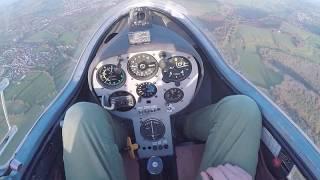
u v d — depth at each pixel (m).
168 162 0.57
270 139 0.47
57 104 0.57
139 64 0.54
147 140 0.58
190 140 0.59
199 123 0.52
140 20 0.58
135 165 0.55
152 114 0.58
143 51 0.53
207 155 0.43
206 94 0.67
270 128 0.47
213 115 0.48
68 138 0.39
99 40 0.75
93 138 0.38
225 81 0.63
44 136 0.49
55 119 0.53
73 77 0.65
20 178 0.40
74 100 0.61
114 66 0.54
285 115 0.50
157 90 0.56
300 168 0.41
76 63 0.69
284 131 0.46
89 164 0.37
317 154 0.42
